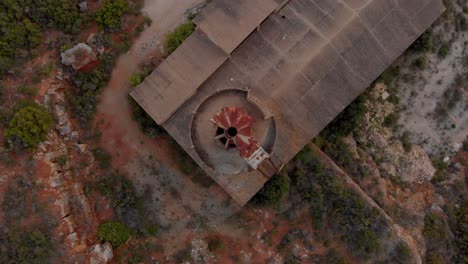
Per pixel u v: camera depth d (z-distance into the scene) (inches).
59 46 1376.7
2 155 1261.1
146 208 1441.9
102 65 1425.9
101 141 1438.2
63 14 1363.2
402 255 1494.8
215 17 1366.9
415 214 1626.5
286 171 1457.9
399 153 1664.6
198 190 1462.8
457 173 1706.4
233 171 1336.1
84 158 1407.5
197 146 1332.4
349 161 1568.7
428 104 1669.5
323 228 1473.9
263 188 1392.7
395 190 1646.2
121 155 1445.6
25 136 1255.5
